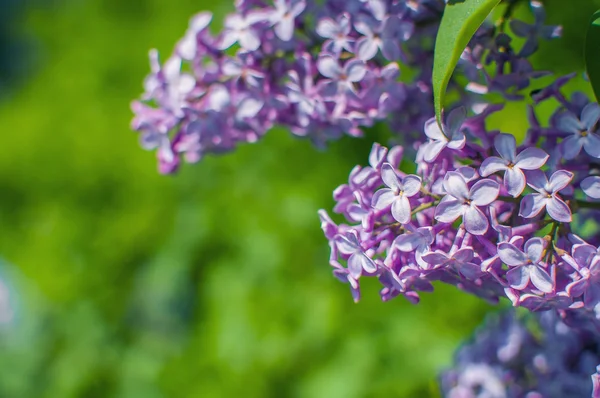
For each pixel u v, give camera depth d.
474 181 0.48
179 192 1.09
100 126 1.18
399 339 0.81
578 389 0.56
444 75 0.47
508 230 0.47
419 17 0.52
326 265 0.92
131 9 1.30
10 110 1.43
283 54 0.54
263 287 0.92
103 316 1.11
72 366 1.06
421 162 0.49
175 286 1.09
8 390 1.10
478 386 0.60
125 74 1.25
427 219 0.48
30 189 1.21
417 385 0.77
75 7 1.38
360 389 0.79
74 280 1.11
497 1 0.46
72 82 1.26
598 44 0.48
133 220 1.09
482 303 0.79
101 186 1.16
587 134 0.48
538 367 0.58
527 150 0.47
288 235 0.94
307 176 0.97
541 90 0.49
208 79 0.55
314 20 0.53
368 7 0.52
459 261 0.47
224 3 1.18
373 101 0.52
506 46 0.51
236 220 0.99
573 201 0.48
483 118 0.49
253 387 0.85
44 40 1.44
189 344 0.97
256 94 0.54
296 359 0.85
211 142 0.56
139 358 1.05
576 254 0.47
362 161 0.96
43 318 1.13
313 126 0.54
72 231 1.13
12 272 1.18
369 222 0.48
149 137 0.56
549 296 0.47
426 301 0.81
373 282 0.85
